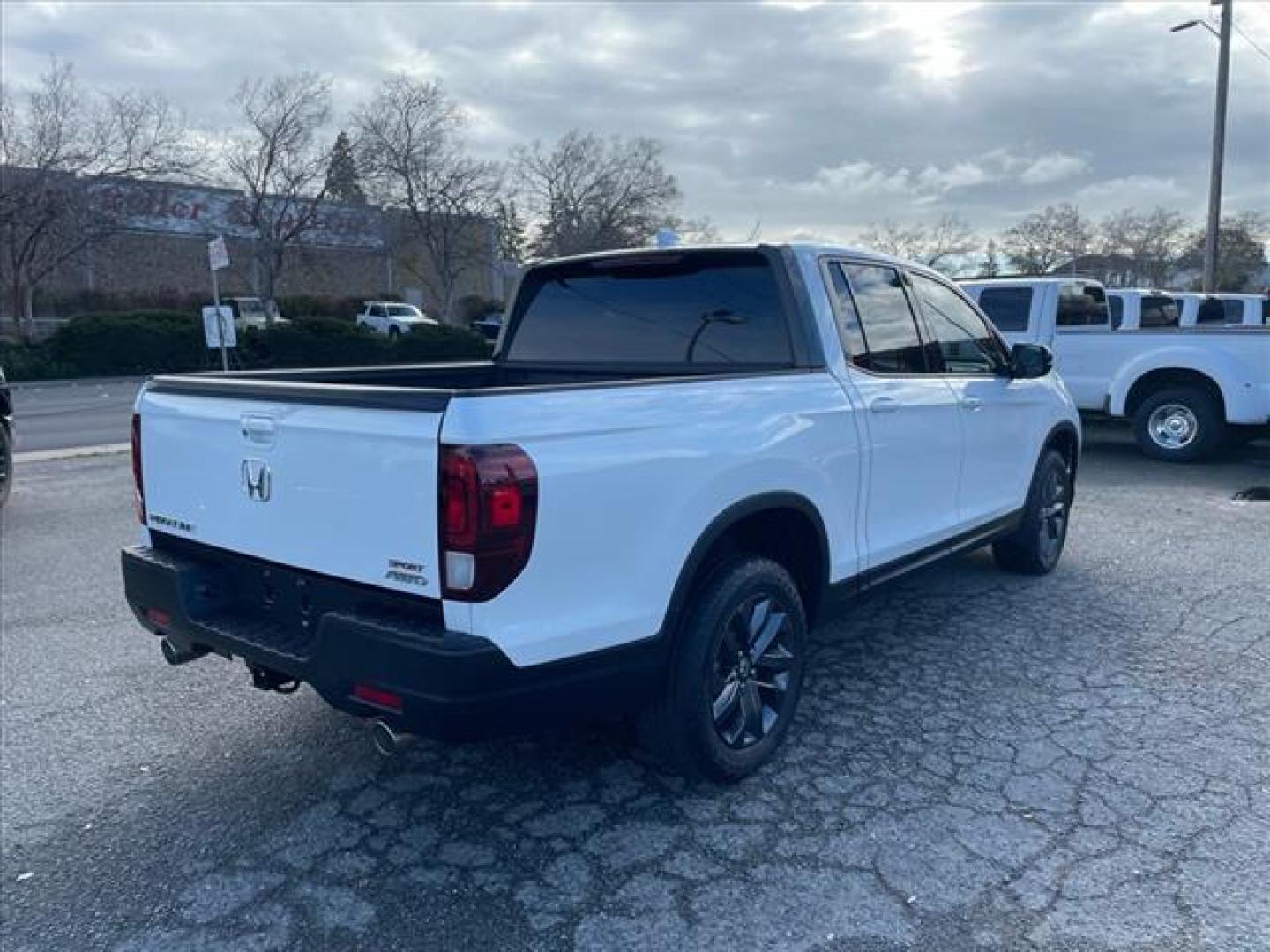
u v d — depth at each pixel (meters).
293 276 56.06
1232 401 10.44
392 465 2.75
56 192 33.84
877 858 3.05
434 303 62.22
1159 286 60.75
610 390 3.01
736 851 3.11
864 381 4.13
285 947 2.69
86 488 9.72
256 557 3.26
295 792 3.55
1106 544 7.03
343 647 2.83
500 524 2.63
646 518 3.03
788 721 3.71
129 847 3.20
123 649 5.04
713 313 4.26
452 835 3.24
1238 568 6.34
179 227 51.38
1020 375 5.33
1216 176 23.91
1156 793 3.40
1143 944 2.62
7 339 30.39
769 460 3.47
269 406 3.11
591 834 3.23
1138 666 4.60
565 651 2.85
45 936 2.75
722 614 3.32
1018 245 61.84
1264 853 3.03
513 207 57.59
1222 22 23.12
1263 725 3.94
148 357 30.41
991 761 3.67
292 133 43.94
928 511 4.63
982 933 2.68
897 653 4.81
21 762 3.79
